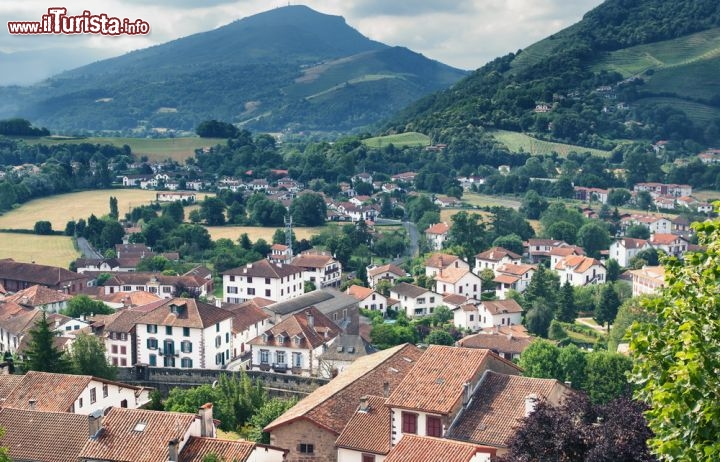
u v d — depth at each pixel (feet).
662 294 140.56
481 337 576.61
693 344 118.83
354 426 254.47
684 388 118.93
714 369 119.75
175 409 343.67
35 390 302.86
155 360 492.54
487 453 211.61
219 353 500.33
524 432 192.65
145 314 500.74
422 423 243.19
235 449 234.38
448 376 254.06
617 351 500.74
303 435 258.98
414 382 254.27
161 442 233.55
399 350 319.88
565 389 252.01
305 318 508.94
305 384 407.23
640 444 174.81
